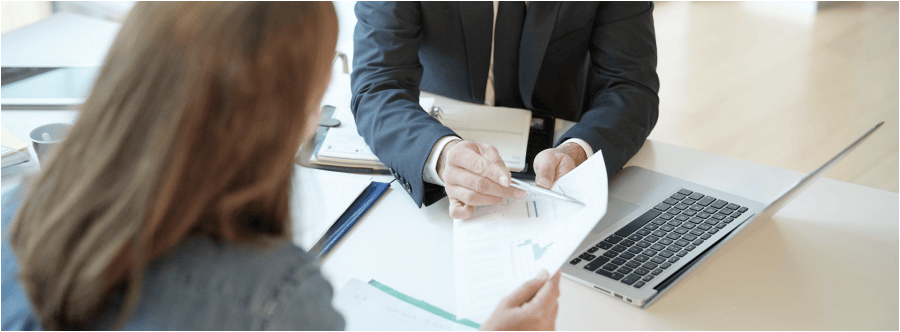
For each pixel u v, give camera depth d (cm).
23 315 63
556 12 128
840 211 98
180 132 46
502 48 134
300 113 52
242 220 53
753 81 332
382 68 121
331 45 54
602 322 75
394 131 103
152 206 46
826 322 76
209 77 46
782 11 438
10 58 144
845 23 411
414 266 85
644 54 128
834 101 308
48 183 50
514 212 85
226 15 47
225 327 48
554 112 144
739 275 83
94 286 48
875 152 262
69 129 50
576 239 72
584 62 137
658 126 289
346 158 109
